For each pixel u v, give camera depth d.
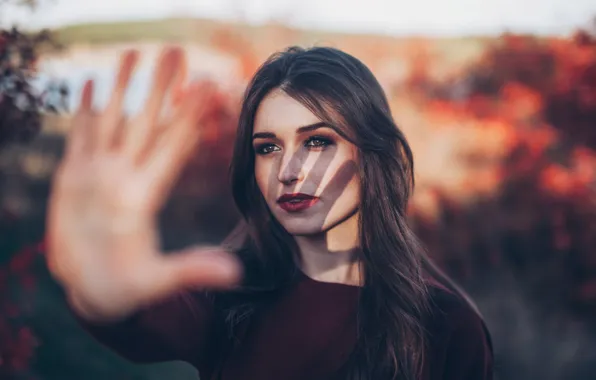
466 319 1.52
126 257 0.61
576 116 6.23
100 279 0.61
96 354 5.21
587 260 6.11
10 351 2.88
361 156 1.44
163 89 0.66
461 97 6.69
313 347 1.40
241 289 1.47
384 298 1.43
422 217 6.25
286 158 1.40
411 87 6.75
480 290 6.21
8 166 6.08
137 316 0.98
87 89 0.66
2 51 2.36
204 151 6.43
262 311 1.45
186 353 1.24
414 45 7.11
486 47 6.78
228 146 6.45
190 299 1.32
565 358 5.62
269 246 1.52
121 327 0.96
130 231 0.62
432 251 6.20
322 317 1.43
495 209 6.28
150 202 0.63
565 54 6.29
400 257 1.46
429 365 1.45
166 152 0.64
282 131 1.39
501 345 5.72
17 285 5.30
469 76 6.76
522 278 6.29
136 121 0.65
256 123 1.43
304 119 1.38
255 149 1.44
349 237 1.47
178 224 6.91
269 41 7.05
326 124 1.38
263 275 1.51
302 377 1.37
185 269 0.60
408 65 6.99
